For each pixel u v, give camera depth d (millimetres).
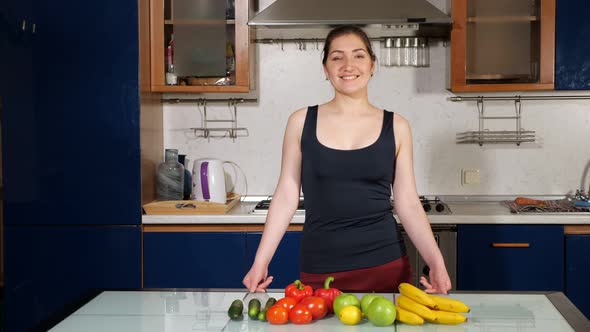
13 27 3193
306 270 2094
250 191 3748
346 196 2014
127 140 3201
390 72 3654
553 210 3174
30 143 3213
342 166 1999
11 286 3244
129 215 3201
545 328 1331
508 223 3072
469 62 3326
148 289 1662
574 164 3643
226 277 3188
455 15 3271
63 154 3211
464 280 3098
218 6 3355
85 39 3182
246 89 3350
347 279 2043
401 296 1445
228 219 3146
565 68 3273
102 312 1453
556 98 3619
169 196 3365
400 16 3150
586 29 3256
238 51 3332
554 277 3072
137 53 3180
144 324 1369
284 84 3697
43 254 3227
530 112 3637
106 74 3186
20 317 3248
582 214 3098
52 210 3223
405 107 3664
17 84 3203
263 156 3729
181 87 3365
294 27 3266
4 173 3229
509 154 3662
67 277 3227
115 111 3193
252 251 3168
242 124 3719
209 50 3381
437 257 2033
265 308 1411
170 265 3201
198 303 1525
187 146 3729
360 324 1380
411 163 2092
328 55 2057
